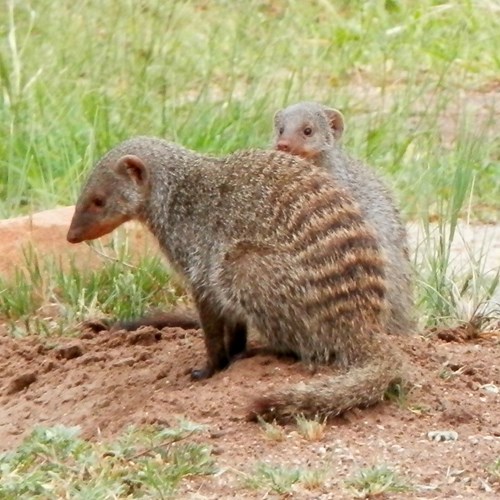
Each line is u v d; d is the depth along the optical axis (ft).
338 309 30.66
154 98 56.24
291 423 28.68
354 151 54.03
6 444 30.58
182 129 52.80
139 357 34.01
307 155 43.34
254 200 31.71
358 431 28.45
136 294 40.01
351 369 29.94
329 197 31.58
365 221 32.17
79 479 25.72
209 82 59.62
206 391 30.35
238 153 33.09
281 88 60.29
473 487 25.67
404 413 29.30
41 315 40.60
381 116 57.88
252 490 25.35
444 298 39.63
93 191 34.09
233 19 71.51
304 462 26.71
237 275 31.19
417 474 26.18
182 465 26.09
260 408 28.63
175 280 40.96
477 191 53.21
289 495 25.03
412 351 33.01
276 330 31.19
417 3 78.02
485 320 38.17
